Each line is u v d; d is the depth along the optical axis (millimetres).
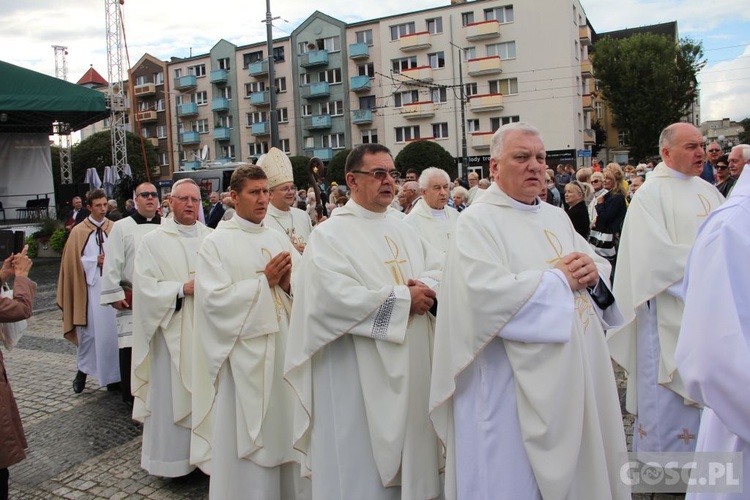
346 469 2938
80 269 6176
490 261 2424
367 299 2795
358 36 43312
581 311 2576
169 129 53188
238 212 3834
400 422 2795
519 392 2396
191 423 4031
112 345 6102
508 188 2637
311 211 12414
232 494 3471
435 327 2748
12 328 3850
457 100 40062
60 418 5453
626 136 41844
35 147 23828
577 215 7383
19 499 3938
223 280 3557
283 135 46719
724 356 1624
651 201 3812
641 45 39312
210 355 3506
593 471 2389
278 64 46312
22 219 22672
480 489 2475
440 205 6008
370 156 3068
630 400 3975
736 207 1722
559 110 37844
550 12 37375
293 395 3588
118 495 3945
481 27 38406
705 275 1707
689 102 39438
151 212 5500
